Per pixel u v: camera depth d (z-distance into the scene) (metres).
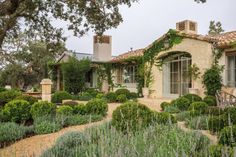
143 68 20.03
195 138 4.46
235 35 15.83
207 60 15.34
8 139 7.27
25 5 13.52
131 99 17.72
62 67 23.62
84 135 5.26
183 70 17.62
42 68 35.53
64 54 27.45
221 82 14.74
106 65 24.84
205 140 4.60
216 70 14.75
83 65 23.11
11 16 12.84
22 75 36.75
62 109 9.88
